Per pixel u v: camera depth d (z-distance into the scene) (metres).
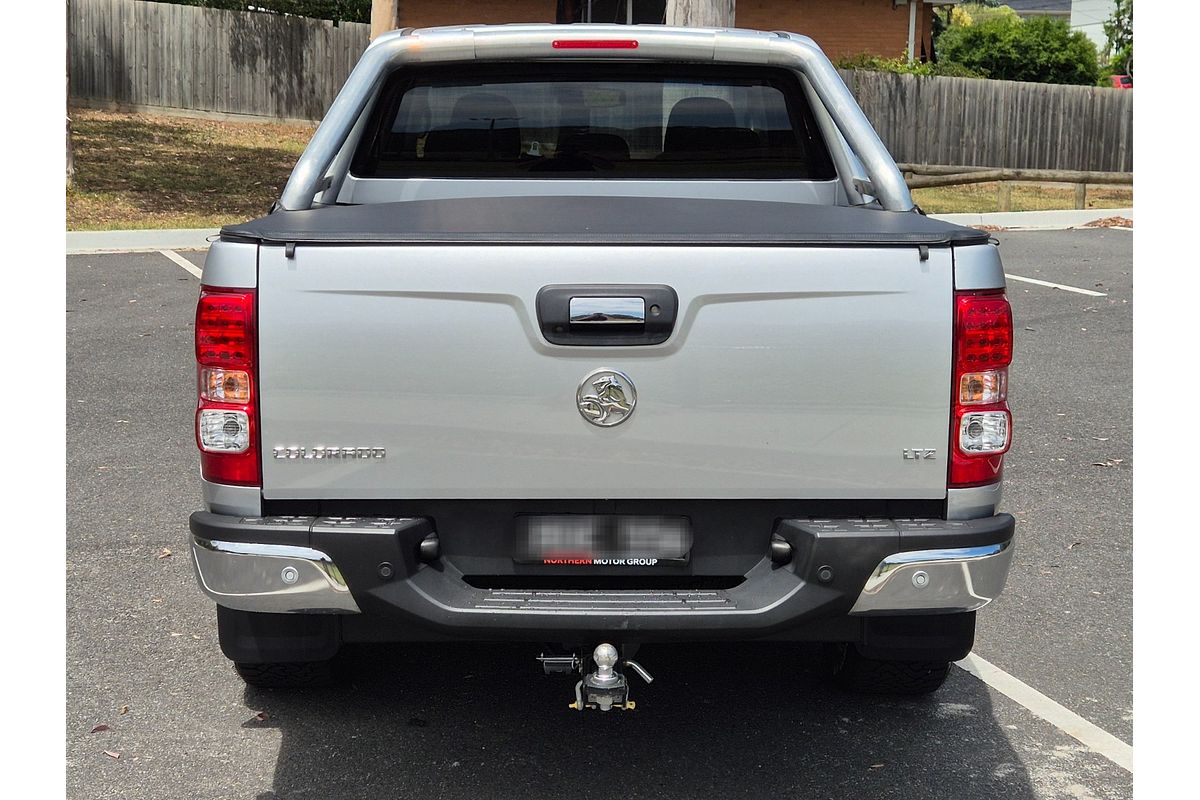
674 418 3.10
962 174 19.03
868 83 22.44
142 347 9.05
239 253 3.05
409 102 4.66
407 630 3.34
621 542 3.20
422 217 3.49
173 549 5.33
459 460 3.11
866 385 3.10
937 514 3.21
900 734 3.80
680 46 4.30
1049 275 12.77
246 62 23.69
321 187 4.31
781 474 3.13
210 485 3.15
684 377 3.08
